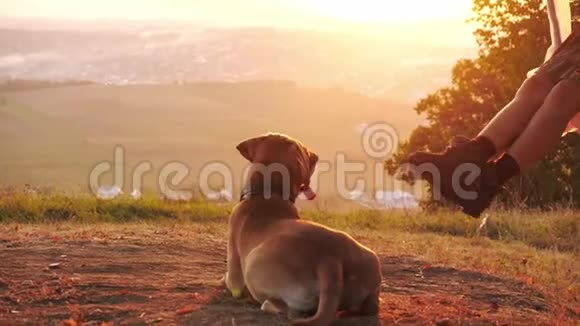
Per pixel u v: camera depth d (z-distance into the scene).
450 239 13.05
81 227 11.55
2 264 8.02
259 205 6.69
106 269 8.02
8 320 6.18
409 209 16.25
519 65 35.56
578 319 7.73
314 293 5.99
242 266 6.61
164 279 7.69
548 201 25.91
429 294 7.88
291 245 6.10
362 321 6.24
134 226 11.98
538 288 8.59
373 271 6.23
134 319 6.29
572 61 5.34
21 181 16.88
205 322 6.18
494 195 5.30
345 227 14.60
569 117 5.27
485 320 6.87
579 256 11.94
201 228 11.88
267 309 6.33
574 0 5.92
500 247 12.59
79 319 6.27
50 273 7.73
